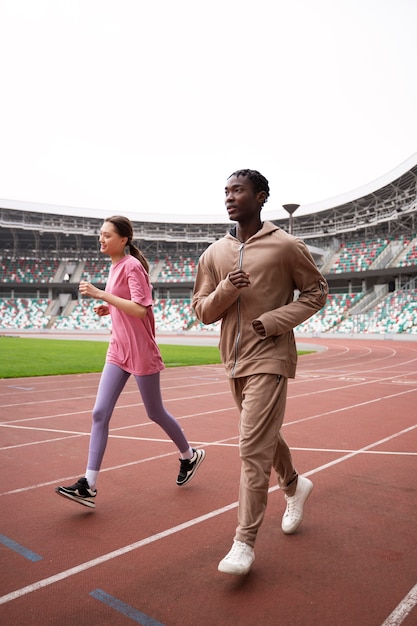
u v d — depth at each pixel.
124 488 4.18
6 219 56.16
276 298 2.91
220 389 10.44
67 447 5.58
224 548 3.06
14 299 58.78
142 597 2.50
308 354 23.23
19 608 2.39
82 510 3.69
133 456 5.19
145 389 3.86
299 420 7.16
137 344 3.76
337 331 45.44
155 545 3.09
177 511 3.67
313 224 55.22
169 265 60.47
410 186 44.28
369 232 52.28
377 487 4.24
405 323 40.69
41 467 4.80
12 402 8.68
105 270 60.22
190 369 14.77
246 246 2.93
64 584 2.62
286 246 2.87
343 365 17.16
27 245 61.75
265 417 2.78
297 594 2.53
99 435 3.64
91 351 21.86
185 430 6.50
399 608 2.40
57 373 13.12
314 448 5.54
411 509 3.73
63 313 57.69
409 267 42.56
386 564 2.86
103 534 3.25
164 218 58.44
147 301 3.69
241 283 2.68
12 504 3.81
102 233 3.82
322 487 4.24
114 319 3.83
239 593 2.54
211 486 4.25
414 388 10.75
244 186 2.91
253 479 2.71
